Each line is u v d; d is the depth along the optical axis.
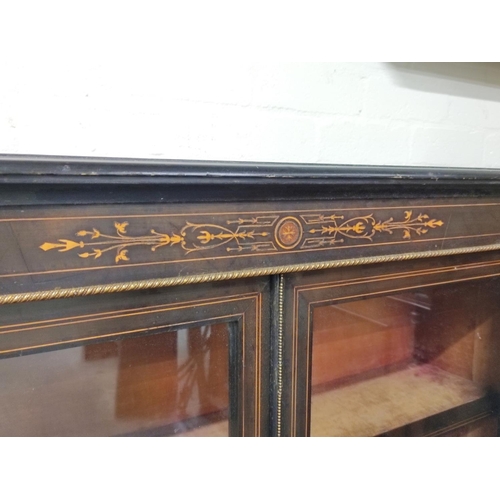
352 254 0.61
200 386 0.59
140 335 0.51
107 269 0.47
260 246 0.55
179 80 0.67
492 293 0.80
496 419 0.86
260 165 0.52
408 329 0.78
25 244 0.44
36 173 0.41
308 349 0.62
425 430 0.78
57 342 0.48
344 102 0.80
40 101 0.60
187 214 0.51
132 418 0.59
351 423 0.72
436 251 0.68
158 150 0.67
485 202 0.72
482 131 0.95
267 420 0.61
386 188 0.61
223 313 0.56
